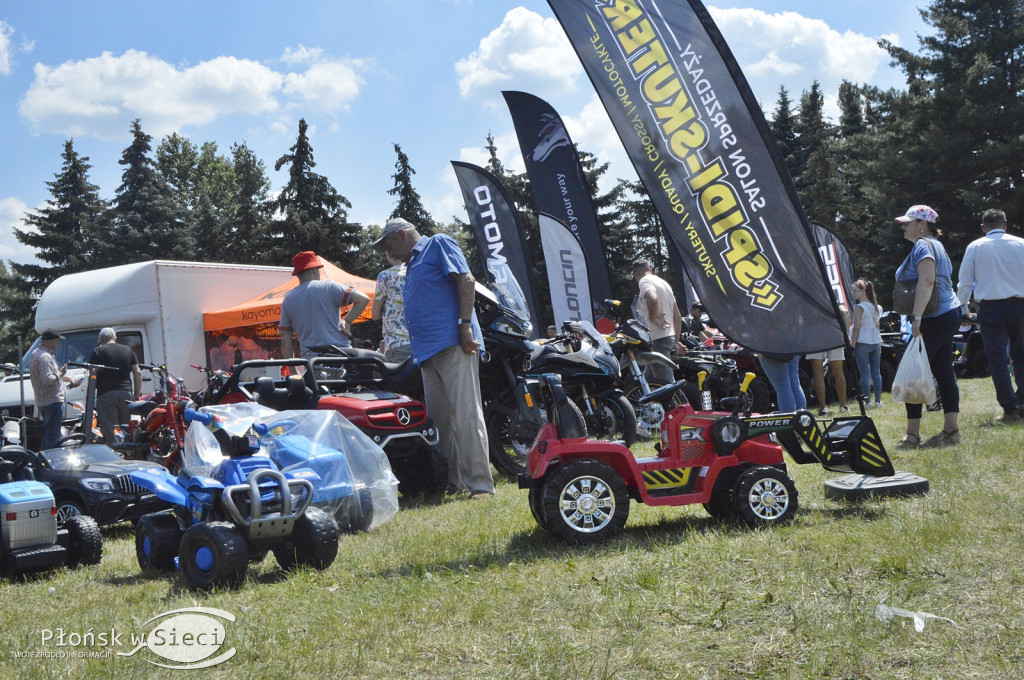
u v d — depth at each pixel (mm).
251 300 14531
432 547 4723
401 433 6863
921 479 5219
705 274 6695
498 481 7582
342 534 5441
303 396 7125
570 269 14773
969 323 15844
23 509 4957
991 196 35062
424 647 3104
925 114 36688
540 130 16125
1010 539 3900
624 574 3826
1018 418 7754
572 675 2768
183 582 4438
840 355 10961
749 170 6551
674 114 6781
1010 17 36188
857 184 49500
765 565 3799
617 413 8305
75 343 14148
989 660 2676
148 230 48344
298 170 46219
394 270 8062
